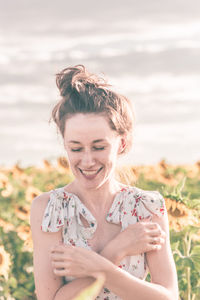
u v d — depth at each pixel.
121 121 2.15
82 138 2.06
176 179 6.81
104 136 2.07
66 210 2.29
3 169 8.42
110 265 2.06
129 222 2.29
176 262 3.47
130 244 2.16
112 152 2.12
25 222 5.29
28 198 5.63
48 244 2.27
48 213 2.28
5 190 6.64
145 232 2.17
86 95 2.09
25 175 8.08
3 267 4.43
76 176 2.14
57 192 2.31
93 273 2.04
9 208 6.42
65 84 2.14
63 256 2.08
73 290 2.08
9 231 5.45
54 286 2.22
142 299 2.09
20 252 5.23
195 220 3.47
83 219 2.30
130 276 2.07
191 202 3.53
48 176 8.12
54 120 2.24
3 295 4.45
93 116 2.06
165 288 2.18
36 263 2.27
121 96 2.20
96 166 2.09
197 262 3.41
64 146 2.16
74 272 2.06
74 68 2.18
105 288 2.18
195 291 3.57
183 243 3.62
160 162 7.07
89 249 2.24
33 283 4.71
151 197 2.32
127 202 2.31
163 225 2.32
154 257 2.24
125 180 2.54
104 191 2.30
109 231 2.29
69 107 2.09
